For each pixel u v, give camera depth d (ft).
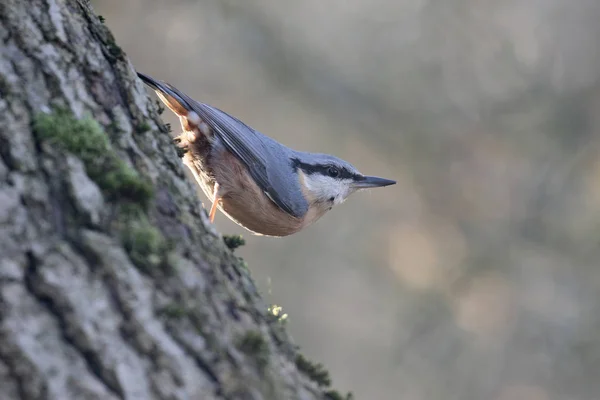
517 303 48.62
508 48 52.65
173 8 48.73
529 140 51.37
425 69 51.98
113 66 12.41
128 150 11.73
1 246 9.56
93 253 9.91
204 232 11.63
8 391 8.84
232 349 10.30
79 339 9.31
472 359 47.70
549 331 48.06
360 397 46.55
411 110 51.29
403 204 50.39
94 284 9.72
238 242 14.20
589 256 49.19
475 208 50.47
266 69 49.80
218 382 9.89
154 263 10.23
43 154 10.44
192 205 11.84
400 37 52.39
